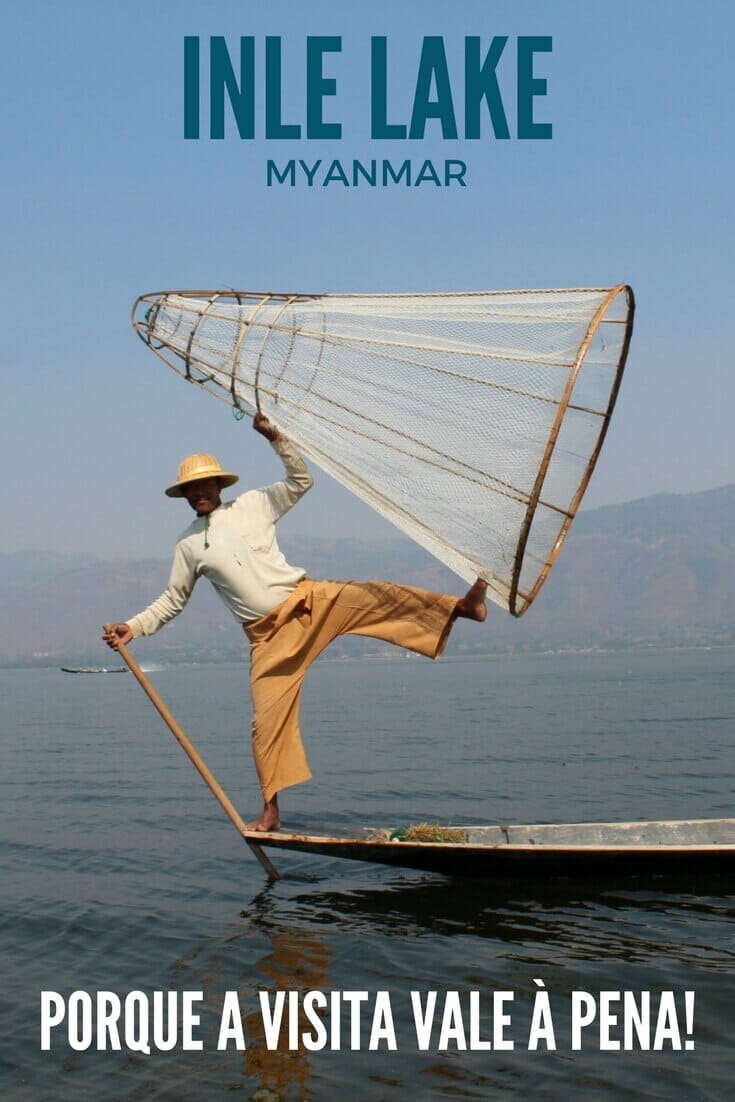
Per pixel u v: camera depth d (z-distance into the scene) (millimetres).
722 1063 5688
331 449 8430
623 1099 5355
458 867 8945
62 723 36531
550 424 7555
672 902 8430
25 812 14523
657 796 14453
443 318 8023
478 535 8086
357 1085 5586
